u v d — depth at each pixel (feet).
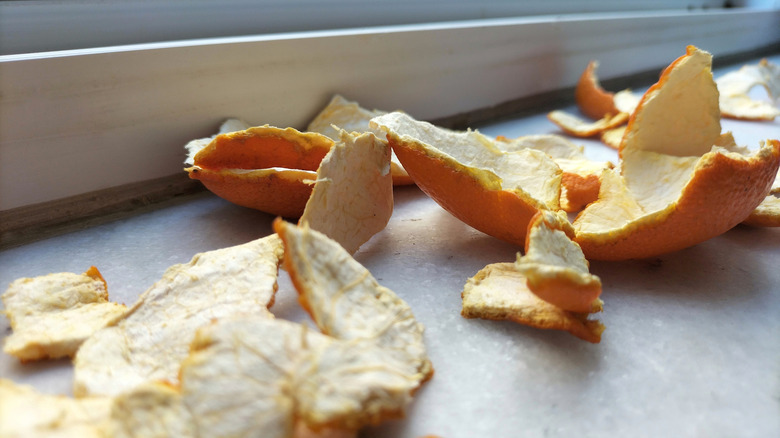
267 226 0.59
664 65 1.47
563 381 0.36
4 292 0.46
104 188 0.60
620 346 0.40
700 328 0.42
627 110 0.90
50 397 0.29
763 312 0.44
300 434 0.29
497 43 1.01
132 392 0.27
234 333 0.29
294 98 0.74
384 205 0.53
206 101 0.66
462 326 0.42
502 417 0.33
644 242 0.46
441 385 0.36
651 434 0.32
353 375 0.28
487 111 1.04
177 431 0.26
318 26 0.89
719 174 0.42
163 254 0.53
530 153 0.56
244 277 0.42
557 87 1.18
